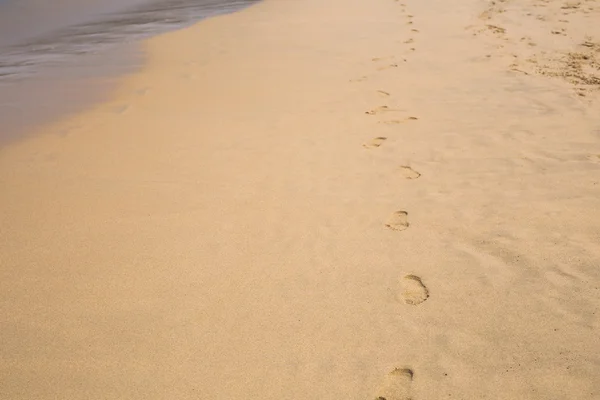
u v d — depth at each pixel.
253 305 2.48
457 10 9.01
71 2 12.64
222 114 5.01
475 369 2.07
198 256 2.86
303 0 11.09
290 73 6.22
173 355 2.21
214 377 2.09
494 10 8.80
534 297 2.44
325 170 3.79
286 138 4.37
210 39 8.20
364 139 4.27
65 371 2.15
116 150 4.28
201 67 6.70
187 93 5.70
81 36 8.96
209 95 5.60
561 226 2.95
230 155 4.09
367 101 5.14
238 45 7.71
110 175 3.84
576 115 4.47
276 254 2.85
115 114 5.15
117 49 7.90
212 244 2.96
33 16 10.98
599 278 2.53
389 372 2.08
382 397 1.97
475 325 2.29
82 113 5.23
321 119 4.75
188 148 4.26
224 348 2.23
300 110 5.01
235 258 2.83
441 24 8.16
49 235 3.11
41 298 2.58
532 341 2.19
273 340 2.27
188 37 8.41
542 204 3.17
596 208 3.09
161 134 4.58
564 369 2.05
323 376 2.08
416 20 8.53
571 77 5.46
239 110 5.09
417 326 2.30
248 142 4.32
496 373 2.05
